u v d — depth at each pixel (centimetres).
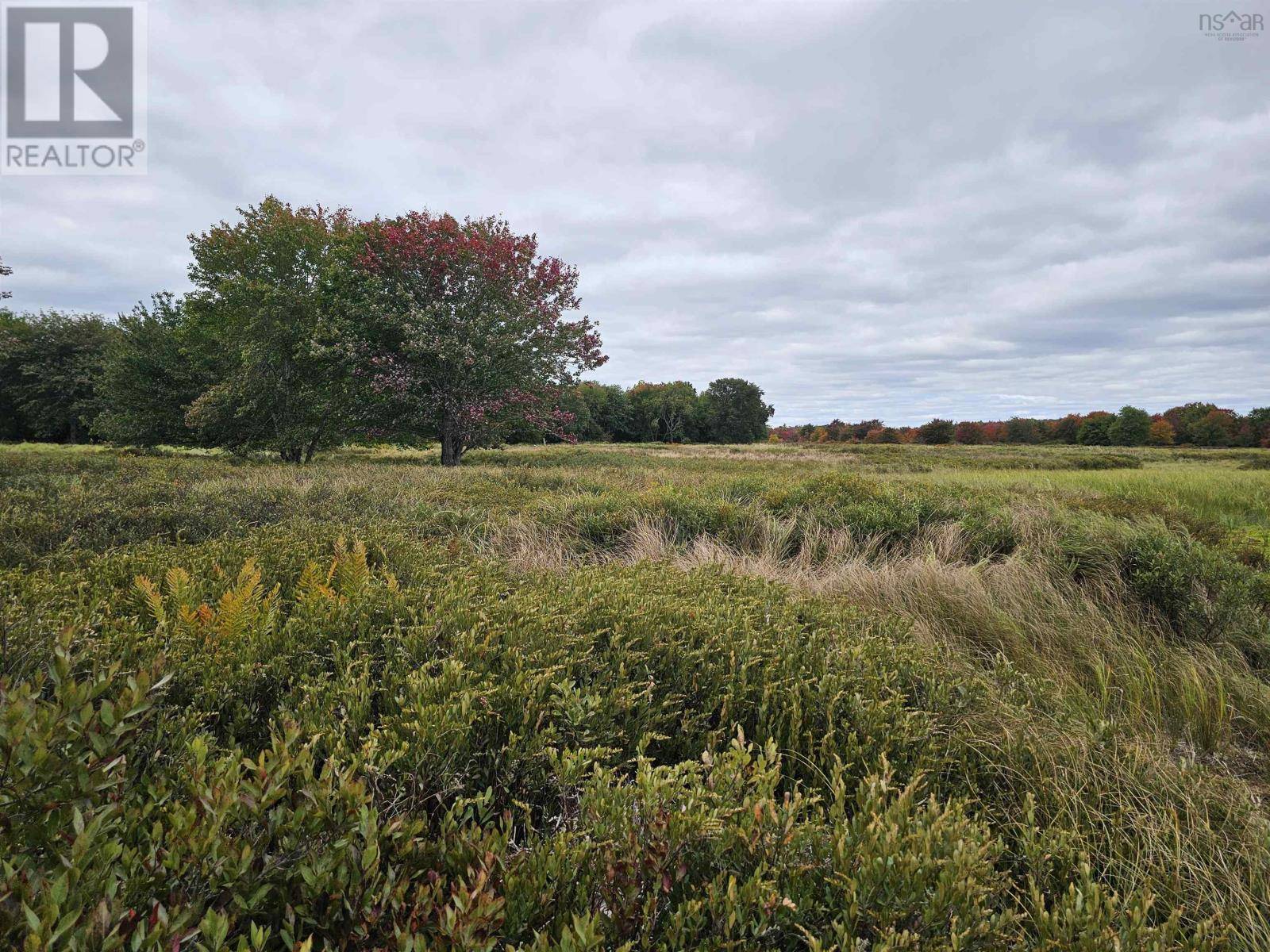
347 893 120
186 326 2286
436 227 2130
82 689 119
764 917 125
